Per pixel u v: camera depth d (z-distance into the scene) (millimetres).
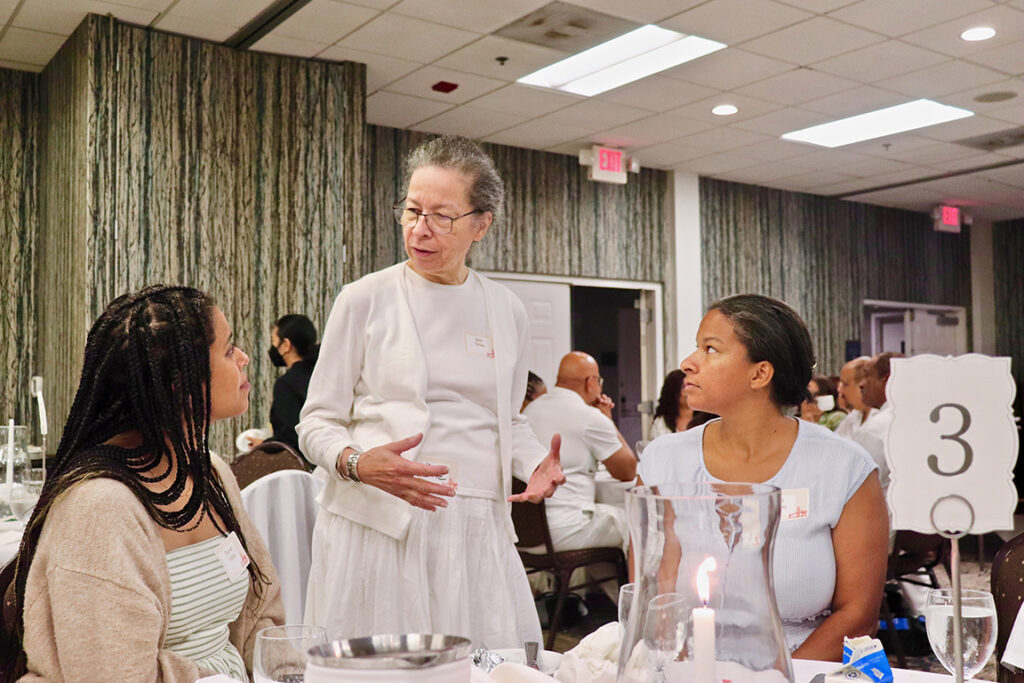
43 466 2799
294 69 5477
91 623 1237
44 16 4875
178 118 5109
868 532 1652
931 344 10750
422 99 6273
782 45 5281
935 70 5727
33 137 5855
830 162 8078
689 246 8477
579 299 9828
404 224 1832
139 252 4969
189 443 1449
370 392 1856
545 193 7723
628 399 9680
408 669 683
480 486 1866
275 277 5391
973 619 1286
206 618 1451
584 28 4992
